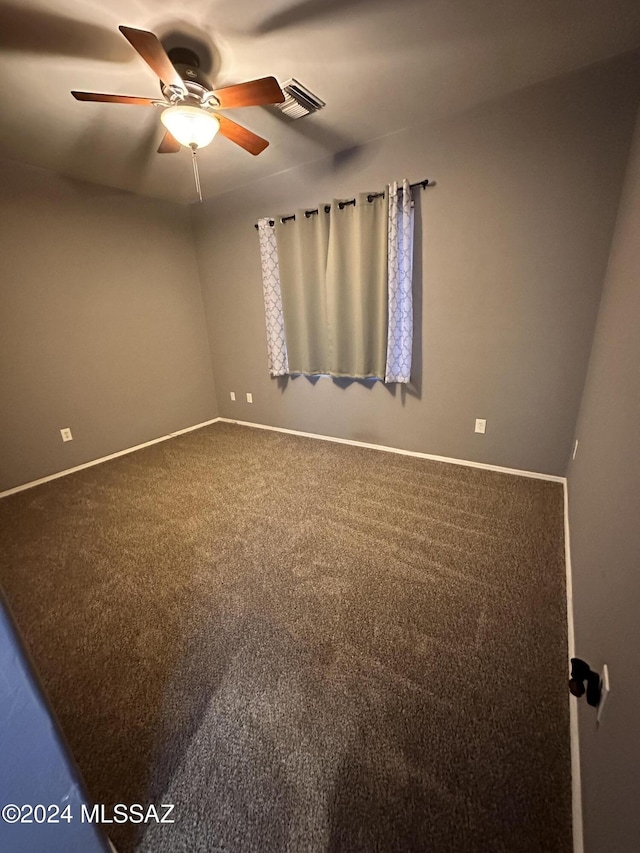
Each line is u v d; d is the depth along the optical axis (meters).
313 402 3.69
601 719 0.89
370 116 2.30
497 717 1.18
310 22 1.52
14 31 1.50
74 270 3.13
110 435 3.54
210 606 1.69
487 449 2.82
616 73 1.86
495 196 2.32
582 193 2.09
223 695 1.29
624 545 0.96
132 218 3.46
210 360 4.38
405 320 2.83
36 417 3.04
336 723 1.18
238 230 3.61
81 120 2.16
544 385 2.48
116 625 1.60
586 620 1.25
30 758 0.64
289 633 1.52
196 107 1.64
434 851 0.90
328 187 2.93
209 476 3.02
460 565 1.86
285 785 1.04
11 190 2.74
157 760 1.11
